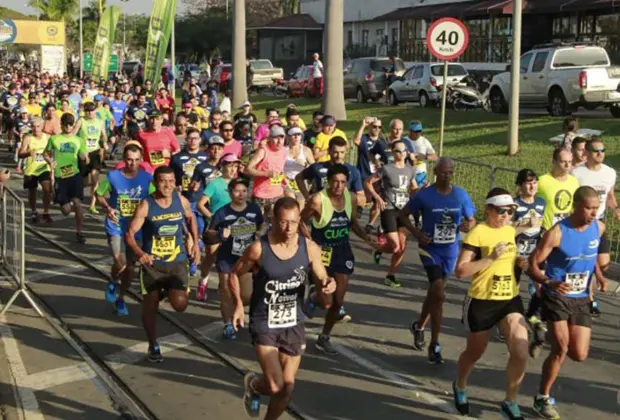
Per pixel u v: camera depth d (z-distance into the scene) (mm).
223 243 8422
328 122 12531
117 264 9492
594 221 6500
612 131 18922
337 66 25844
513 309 6285
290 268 5820
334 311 7836
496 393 6973
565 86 21672
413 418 6484
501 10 32312
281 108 32844
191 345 8281
